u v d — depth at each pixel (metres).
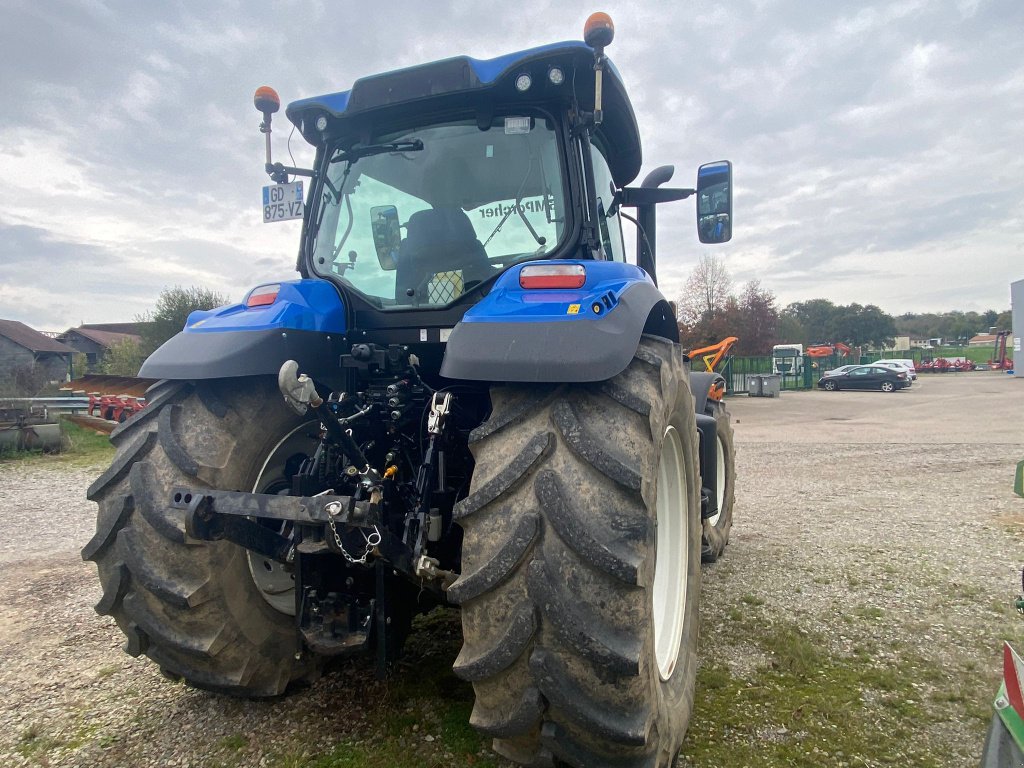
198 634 2.30
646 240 4.21
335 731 2.48
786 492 7.18
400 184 2.91
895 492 7.10
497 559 1.73
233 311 2.72
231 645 2.35
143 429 2.40
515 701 1.77
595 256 2.70
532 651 1.72
